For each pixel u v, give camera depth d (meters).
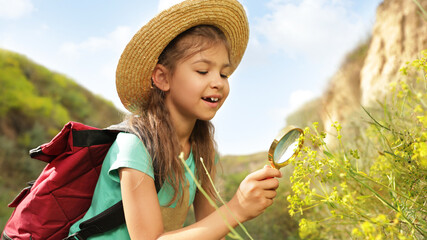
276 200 3.71
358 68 7.68
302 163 0.94
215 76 1.29
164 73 1.36
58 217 1.29
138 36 1.32
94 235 1.25
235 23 1.53
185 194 1.44
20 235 1.29
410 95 1.07
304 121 9.09
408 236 0.89
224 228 1.04
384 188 1.14
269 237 3.46
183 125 1.40
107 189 1.28
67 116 12.43
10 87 11.23
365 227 0.68
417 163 0.94
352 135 2.39
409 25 5.33
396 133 1.09
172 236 1.09
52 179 1.26
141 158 1.20
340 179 1.23
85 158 1.28
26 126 10.47
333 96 8.19
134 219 1.15
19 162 8.06
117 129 1.29
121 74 1.41
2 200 6.59
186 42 1.31
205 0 1.35
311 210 2.60
